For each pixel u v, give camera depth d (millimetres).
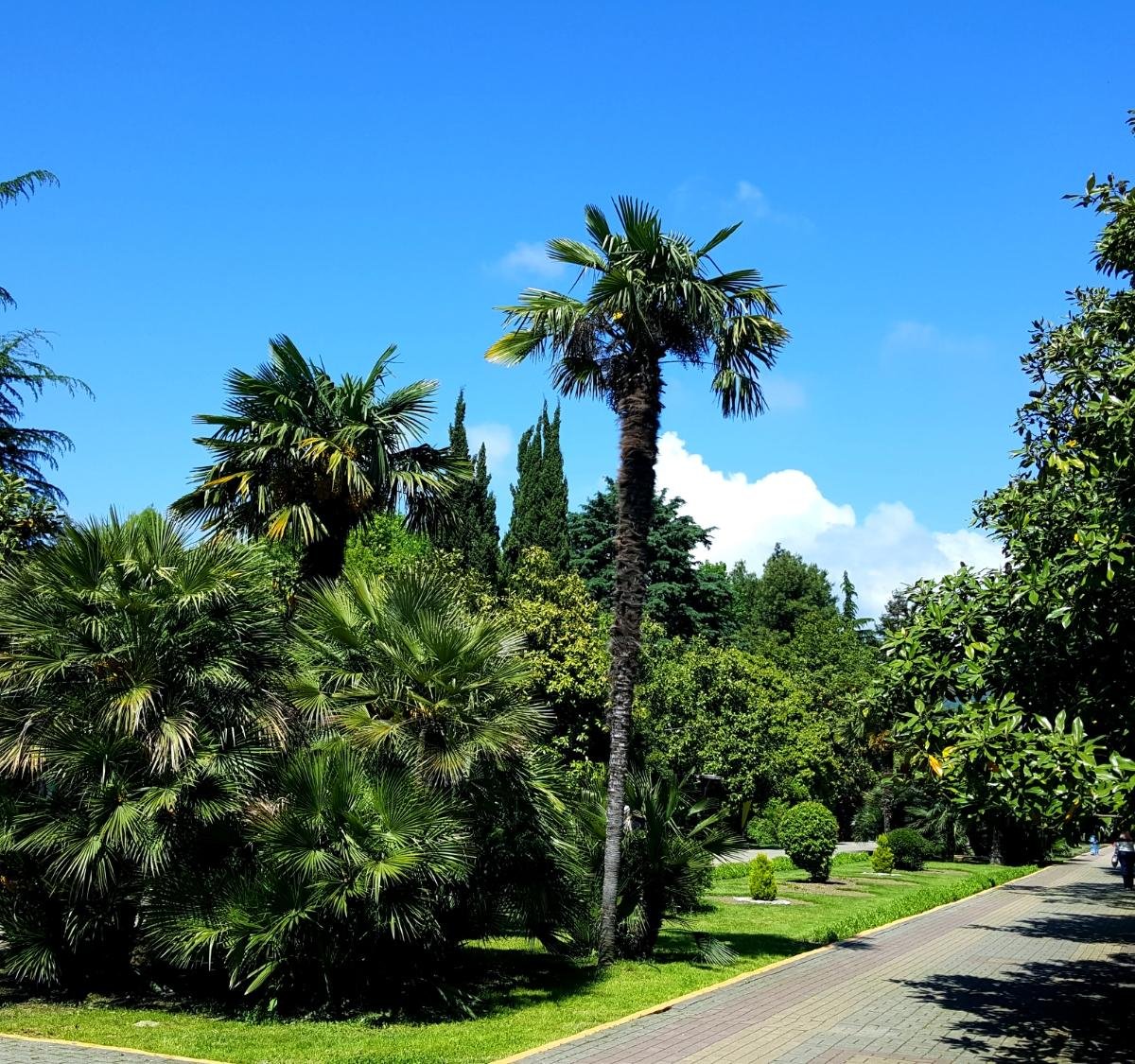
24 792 9703
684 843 12539
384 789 9117
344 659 10547
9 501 13562
